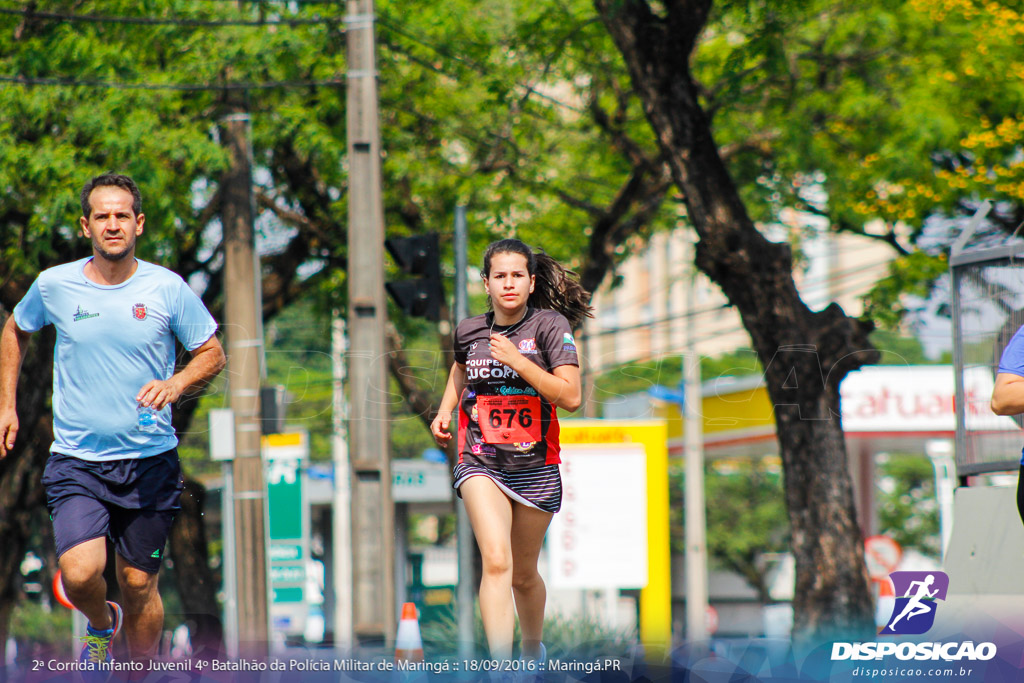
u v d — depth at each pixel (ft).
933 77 149.38
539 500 44.42
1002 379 47.70
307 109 142.00
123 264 44.55
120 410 43.98
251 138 125.90
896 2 147.02
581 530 184.24
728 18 136.67
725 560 389.39
